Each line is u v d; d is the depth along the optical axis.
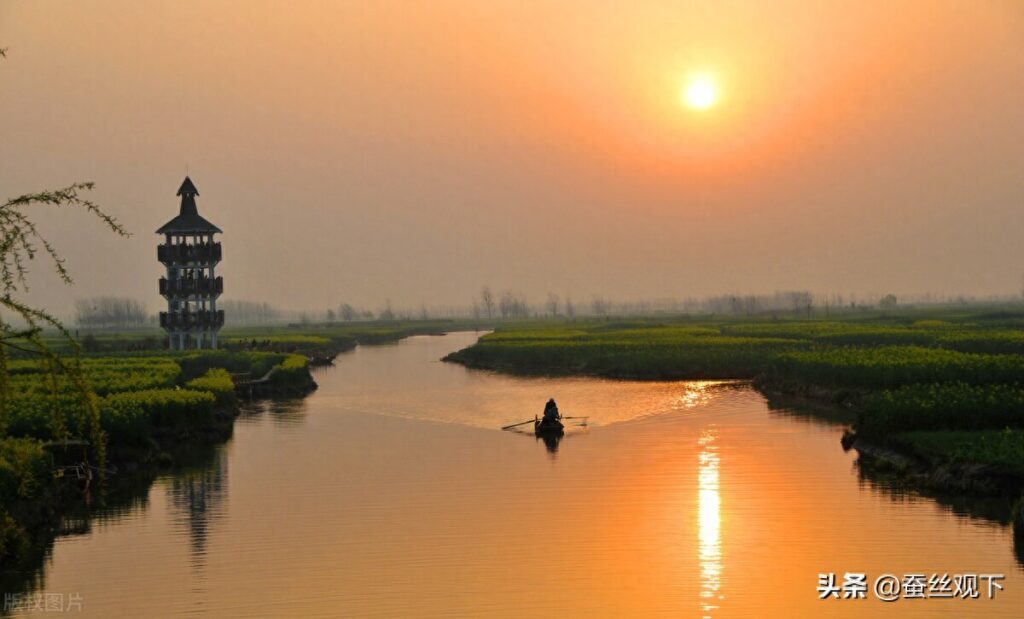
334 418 63.22
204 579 27.89
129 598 26.47
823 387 67.44
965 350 91.12
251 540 31.81
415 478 41.28
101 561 29.81
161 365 78.38
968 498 35.31
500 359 114.12
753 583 26.75
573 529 32.25
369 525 33.34
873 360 65.81
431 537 31.64
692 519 33.19
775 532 31.44
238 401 70.62
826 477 39.44
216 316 111.56
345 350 166.00
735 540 30.64
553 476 41.00
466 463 44.69
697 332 147.50
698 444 48.44
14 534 30.86
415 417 63.12
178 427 51.44
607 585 26.75
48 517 34.69
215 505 36.91
